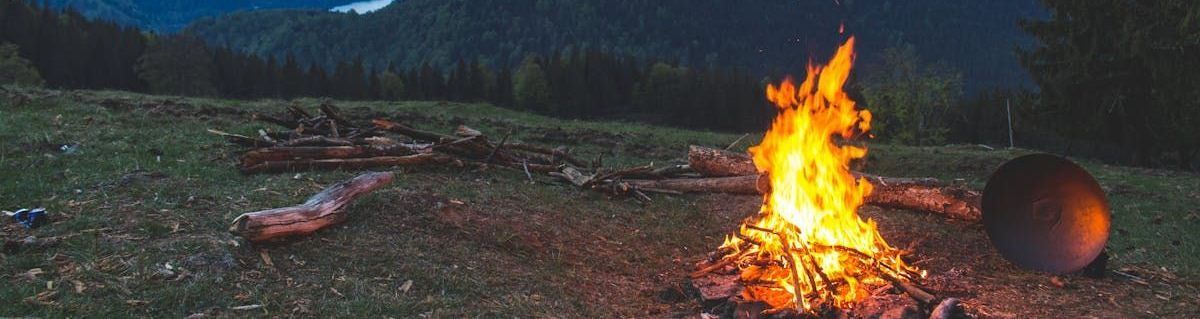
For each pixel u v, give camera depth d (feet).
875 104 138.00
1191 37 65.46
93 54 232.53
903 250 25.89
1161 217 36.58
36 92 49.24
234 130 40.60
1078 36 76.38
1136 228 33.99
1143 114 76.38
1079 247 23.93
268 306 17.28
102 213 21.76
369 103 80.48
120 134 34.96
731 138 69.00
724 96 224.94
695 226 29.43
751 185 33.01
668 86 226.38
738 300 19.58
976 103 188.24
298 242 20.81
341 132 36.50
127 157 29.76
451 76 244.01
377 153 32.01
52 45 224.94
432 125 55.47
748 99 226.58
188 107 47.21
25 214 21.04
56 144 30.99
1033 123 84.33
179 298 16.98
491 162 34.91
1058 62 79.15
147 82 224.53
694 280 21.99
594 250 25.03
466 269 20.99
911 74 138.31
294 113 38.65
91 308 16.14
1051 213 24.32
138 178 25.81
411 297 18.74
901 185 31.96
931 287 21.77
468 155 34.99
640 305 20.93
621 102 235.81
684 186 33.99
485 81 249.96
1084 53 76.59
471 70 244.01
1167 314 21.81
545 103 219.61
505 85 239.71
